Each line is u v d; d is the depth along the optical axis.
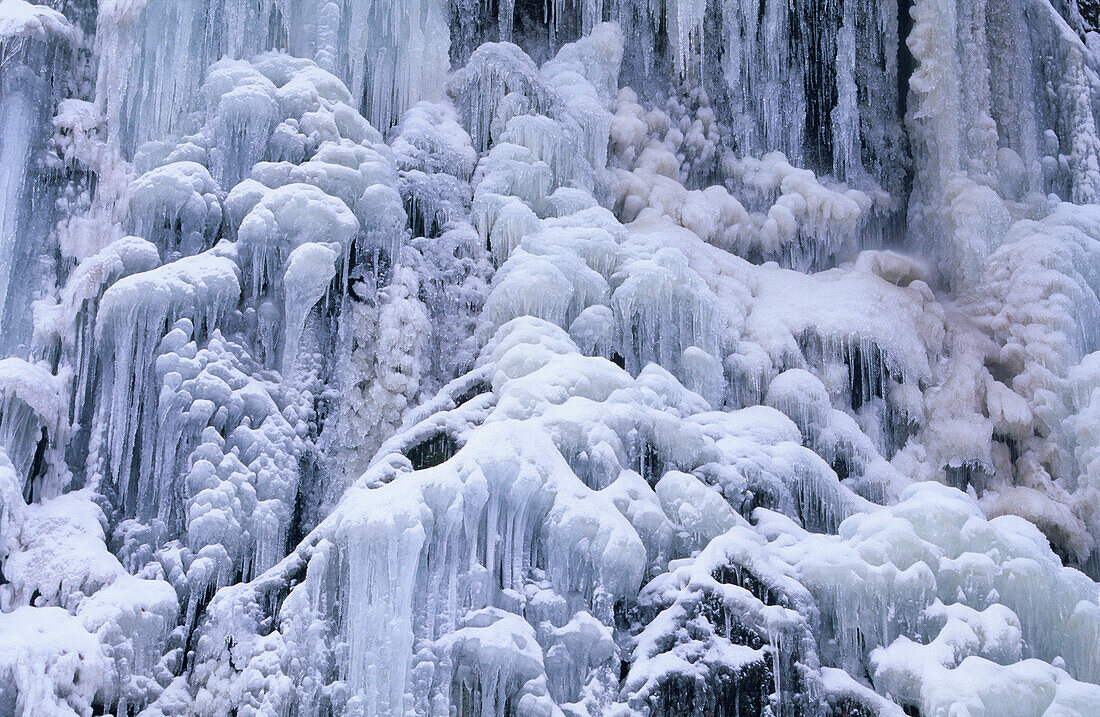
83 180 9.70
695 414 9.88
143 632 7.56
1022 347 12.73
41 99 9.62
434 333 10.42
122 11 9.89
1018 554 8.10
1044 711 6.91
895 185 15.06
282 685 7.01
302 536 8.98
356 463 9.48
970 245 13.62
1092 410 12.04
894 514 8.36
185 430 8.48
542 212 11.68
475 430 8.24
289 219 9.36
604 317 10.25
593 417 8.27
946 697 6.99
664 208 12.96
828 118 15.33
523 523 7.63
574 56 13.55
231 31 10.75
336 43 11.54
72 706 7.03
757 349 11.53
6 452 8.23
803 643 7.40
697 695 7.16
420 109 12.07
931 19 14.25
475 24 13.65
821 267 14.12
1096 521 11.69
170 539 8.36
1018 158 14.26
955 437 11.98
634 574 7.57
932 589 7.75
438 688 6.98
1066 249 13.20
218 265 9.00
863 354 12.11
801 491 9.71
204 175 9.58
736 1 14.52
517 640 7.07
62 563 7.77
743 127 14.79
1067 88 15.14
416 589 7.21
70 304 8.75
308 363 9.57
